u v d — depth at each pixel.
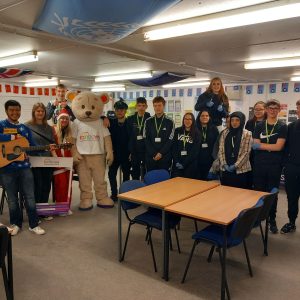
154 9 2.14
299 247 3.23
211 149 4.23
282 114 7.32
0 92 7.92
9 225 3.78
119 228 2.88
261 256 3.03
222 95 4.42
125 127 4.70
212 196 2.84
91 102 4.23
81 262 2.89
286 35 3.25
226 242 2.26
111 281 2.58
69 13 2.24
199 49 4.00
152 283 2.55
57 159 3.95
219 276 2.67
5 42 3.65
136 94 9.70
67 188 4.19
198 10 2.66
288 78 6.75
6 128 3.40
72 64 5.29
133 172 4.71
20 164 3.46
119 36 2.80
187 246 3.26
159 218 2.85
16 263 2.86
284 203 4.71
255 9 2.53
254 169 3.63
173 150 4.13
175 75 6.54
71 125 4.27
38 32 3.16
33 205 3.56
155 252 3.10
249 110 7.79
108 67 5.63
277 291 2.45
